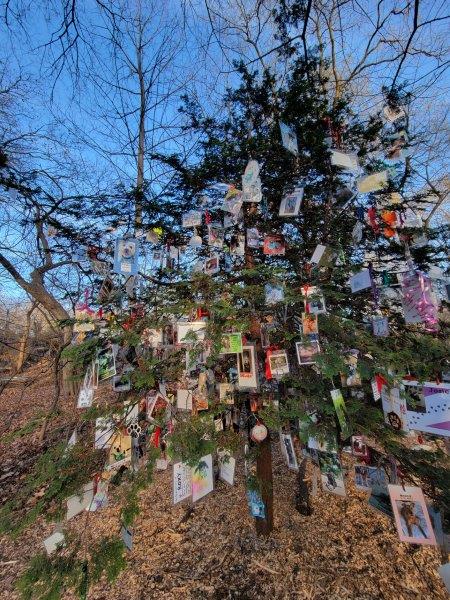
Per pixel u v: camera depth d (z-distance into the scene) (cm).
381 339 167
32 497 244
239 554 197
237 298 161
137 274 189
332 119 179
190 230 212
